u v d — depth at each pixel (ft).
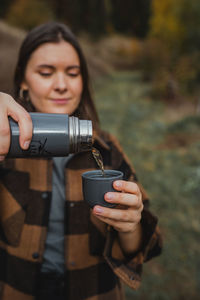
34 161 4.09
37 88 3.96
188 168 16.58
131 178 4.20
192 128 23.73
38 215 3.92
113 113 27.40
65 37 3.97
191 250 10.32
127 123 24.89
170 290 8.59
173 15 42.06
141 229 3.75
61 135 2.60
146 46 45.65
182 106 31.48
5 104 2.57
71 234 3.90
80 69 4.15
